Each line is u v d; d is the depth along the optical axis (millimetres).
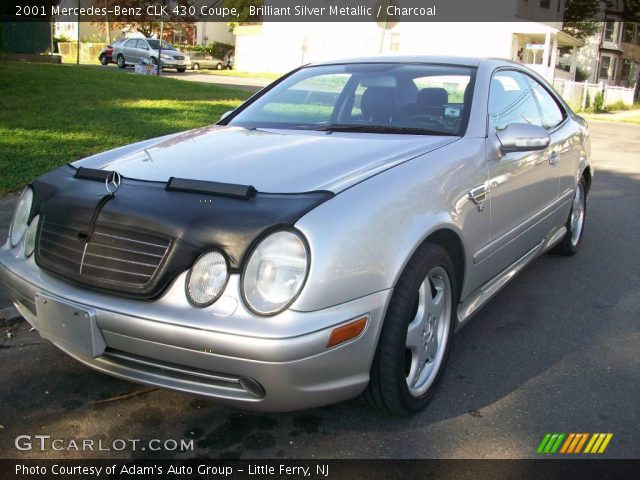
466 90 3783
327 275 2385
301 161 2988
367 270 2504
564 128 4895
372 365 2699
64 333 2660
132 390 3180
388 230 2623
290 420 2953
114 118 9711
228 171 2879
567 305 4461
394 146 3252
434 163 3096
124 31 43656
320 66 4441
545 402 3154
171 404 3066
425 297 2928
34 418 2934
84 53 38719
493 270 3689
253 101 4305
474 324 4105
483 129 3580
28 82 12914
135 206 2625
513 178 3699
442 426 2932
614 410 3092
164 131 8938
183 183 2711
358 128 3695
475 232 3277
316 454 2715
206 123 9789
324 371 2430
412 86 3920
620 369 3523
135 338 2479
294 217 2451
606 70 38531
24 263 2877
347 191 2648
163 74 29047
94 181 2902
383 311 2574
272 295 2354
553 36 28016
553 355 3680
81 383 3230
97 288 2564
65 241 2711
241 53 38844
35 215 2934
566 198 4863
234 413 3002
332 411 3029
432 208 2885
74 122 9156
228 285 2395
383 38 32156
